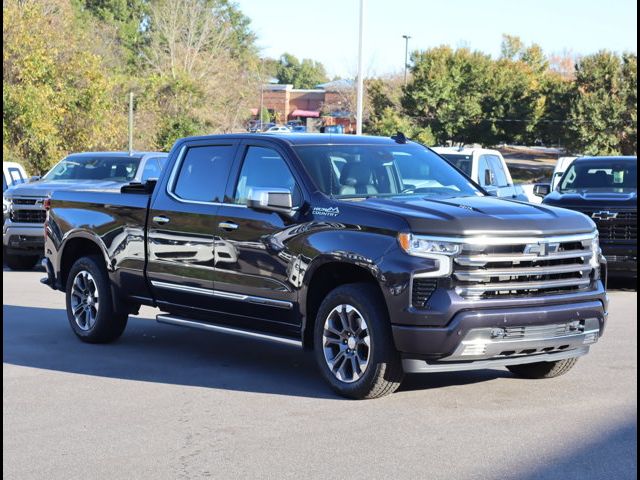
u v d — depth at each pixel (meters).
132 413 6.83
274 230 7.67
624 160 15.51
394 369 6.96
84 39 51.84
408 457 5.73
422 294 6.70
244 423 6.53
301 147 7.95
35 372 8.23
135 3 90.38
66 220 9.84
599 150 62.75
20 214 16.30
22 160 32.94
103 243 9.35
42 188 16.31
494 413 6.77
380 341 6.89
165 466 5.61
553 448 5.91
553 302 6.97
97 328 9.45
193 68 69.50
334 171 7.80
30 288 14.10
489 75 66.38
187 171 8.72
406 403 7.05
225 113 67.19
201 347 9.47
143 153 17.31
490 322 6.68
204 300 8.38
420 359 6.78
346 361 7.20
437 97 65.44
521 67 77.12
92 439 6.18
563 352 7.25
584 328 7.21
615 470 5.48
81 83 37.94
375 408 6.91
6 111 32.16
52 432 6.35
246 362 8.70
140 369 8.37
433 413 6.77
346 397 7.20
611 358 8.79
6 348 9.34
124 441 6.12
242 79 70.25
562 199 14.21
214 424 6.51
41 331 10.32
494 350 6.78
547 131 66.25
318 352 7.34
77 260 9.75
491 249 6.76
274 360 8.80
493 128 66.00
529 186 20.33
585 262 7.23
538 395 7.32
